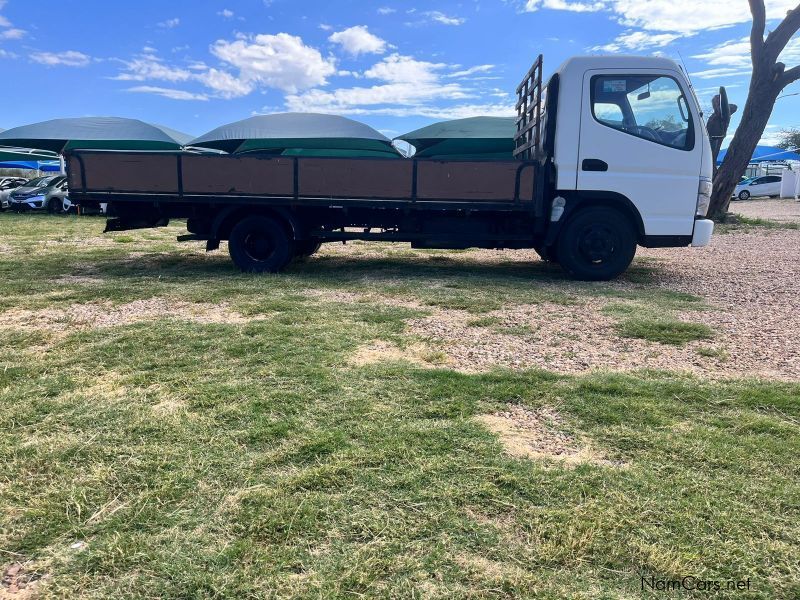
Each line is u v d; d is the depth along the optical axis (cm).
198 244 1257
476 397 379
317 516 252
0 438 319
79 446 310
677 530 244
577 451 311
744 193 4134
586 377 414
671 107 772
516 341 514
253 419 343
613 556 229
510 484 277
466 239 837
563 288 757
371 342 504
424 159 795
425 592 210
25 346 487
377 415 350
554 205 795
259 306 632
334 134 1783
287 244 855
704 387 395
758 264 981
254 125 1822
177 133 2186
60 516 251
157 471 287
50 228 1559
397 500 264
